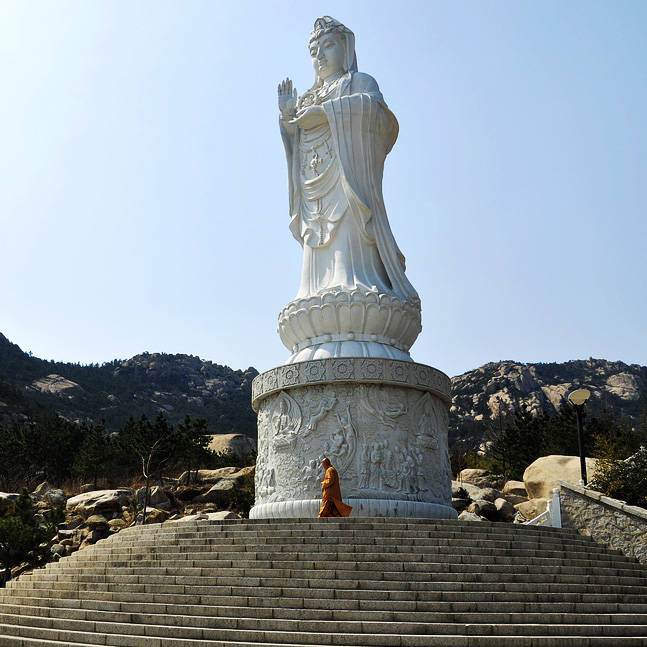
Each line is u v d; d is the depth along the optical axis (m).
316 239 24.44
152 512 34.88
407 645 11.55
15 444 48.47
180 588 13.88
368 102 24.14
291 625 12.21
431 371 22.06
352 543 15.10
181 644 12.06
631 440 39.91
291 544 15.13
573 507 23.05
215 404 138.88
